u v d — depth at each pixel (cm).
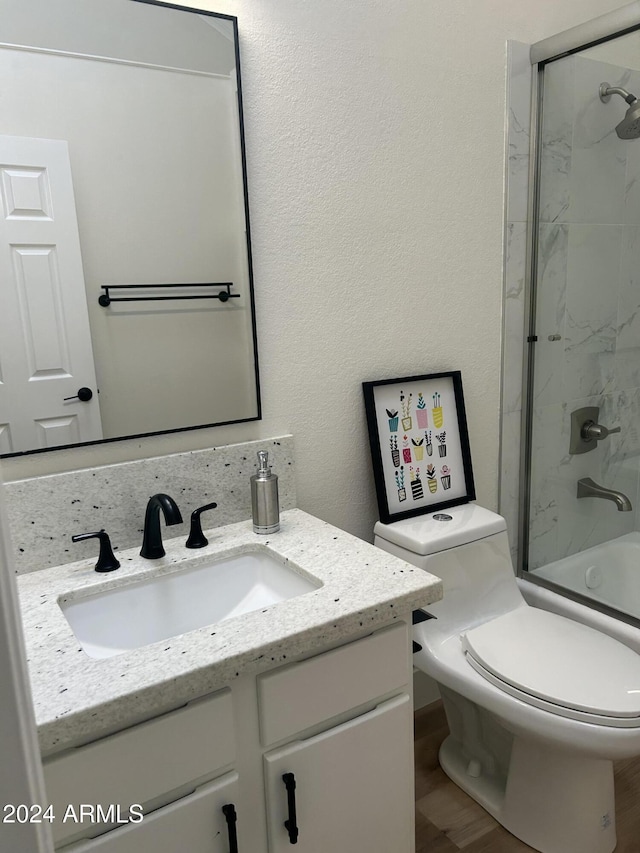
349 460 177
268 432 161
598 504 215
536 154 199
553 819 154
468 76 182
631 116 198
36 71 120
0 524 31
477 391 202
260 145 148
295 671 106
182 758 98
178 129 136
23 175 121
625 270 211
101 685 91
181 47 134
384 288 175
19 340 125
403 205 175
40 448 130
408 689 123
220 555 136
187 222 140
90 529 135
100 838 91
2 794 32
